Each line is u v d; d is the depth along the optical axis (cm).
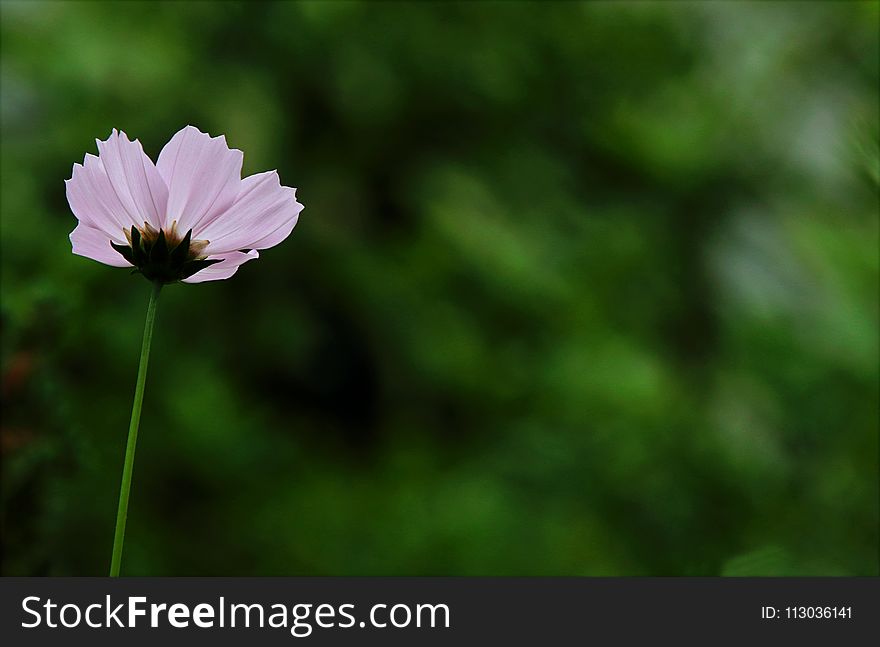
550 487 288
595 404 307
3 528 133
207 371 339
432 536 280
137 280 352
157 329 340
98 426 293
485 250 393
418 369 408
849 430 203
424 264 414
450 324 392
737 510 239
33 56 402
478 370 377
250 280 410
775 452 226
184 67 397
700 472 254
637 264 405
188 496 308
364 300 417
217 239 117
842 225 217
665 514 255
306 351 411
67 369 296
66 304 139
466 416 393
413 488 316
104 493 269
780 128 411
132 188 116
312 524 296
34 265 331
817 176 363
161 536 289
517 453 308
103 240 116
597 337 353
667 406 303
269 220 117
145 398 318
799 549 190
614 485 276
